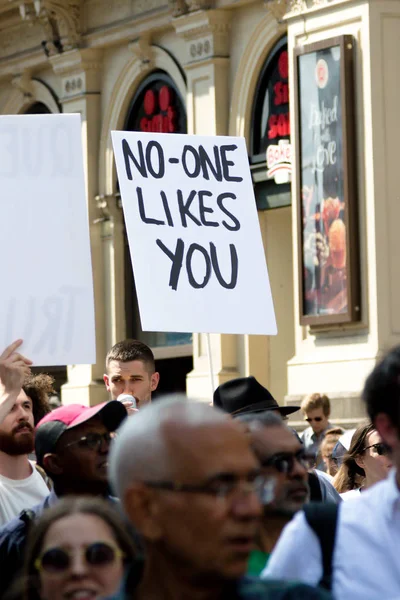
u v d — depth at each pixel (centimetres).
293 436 769
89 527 648
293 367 2803
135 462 529
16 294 1101
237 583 543
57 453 894
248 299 1261
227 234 1269
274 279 3112
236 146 1294
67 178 1123
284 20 2870
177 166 1270
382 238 2656
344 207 2681
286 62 3019
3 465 1069
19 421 1061
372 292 2647
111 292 3566
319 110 2750
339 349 2712
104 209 3556
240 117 3117
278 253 3120
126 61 3494
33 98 3825
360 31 2703
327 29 2777
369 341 2652
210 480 519
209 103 3175
